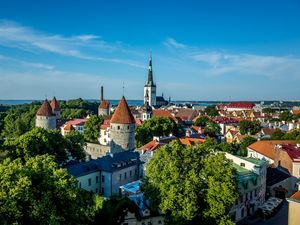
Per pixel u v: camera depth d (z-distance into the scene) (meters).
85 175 63.34
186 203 41.56
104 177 66.62
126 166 70.62
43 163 44.47
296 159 74.50
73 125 146.88
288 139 110.38
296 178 74.12
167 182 43.62
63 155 76.00
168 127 117.31
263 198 68.12
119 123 94.94
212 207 41.97
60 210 35.88
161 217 50.81
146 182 46.88
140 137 112.50
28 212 33.19
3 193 32.31
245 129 135.88
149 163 47.31
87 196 51.81
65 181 36.50
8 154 67.50
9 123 159.38
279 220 58.72
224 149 96.69
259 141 99.31
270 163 86.38
